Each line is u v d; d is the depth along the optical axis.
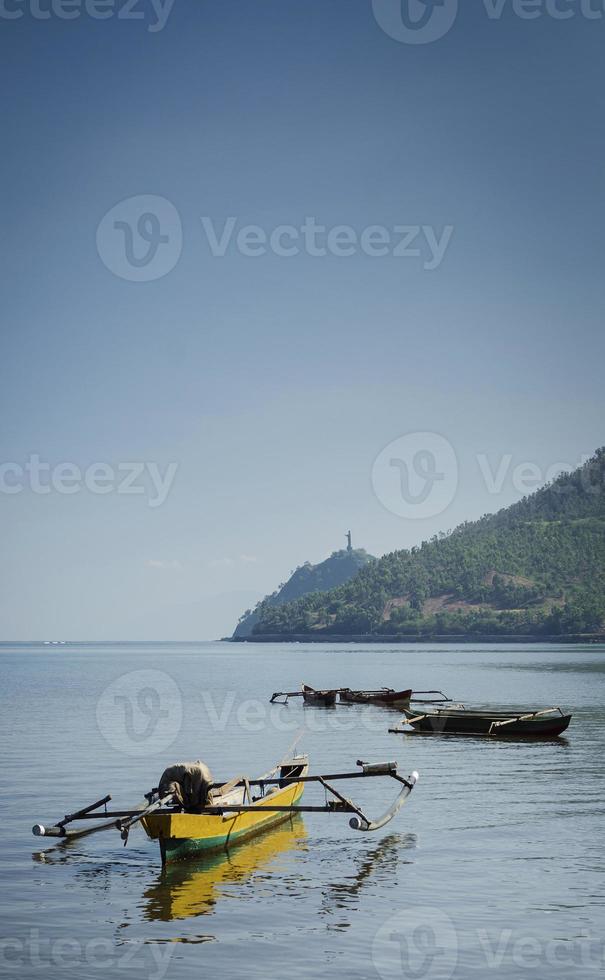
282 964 14.52
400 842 21.83
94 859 20.64
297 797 25.98
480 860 20.12
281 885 18.47
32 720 54.69
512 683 90.44
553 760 36.09
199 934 15.84
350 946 15.22
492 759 36.47
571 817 24.48
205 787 21.62
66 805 26.61
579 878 18.69
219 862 20.25
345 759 36.59
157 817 19.59
